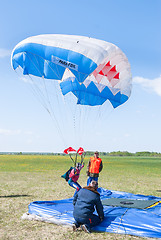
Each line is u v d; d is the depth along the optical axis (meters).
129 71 10.04
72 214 6.27
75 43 8.21
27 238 5.22
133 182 15.00
